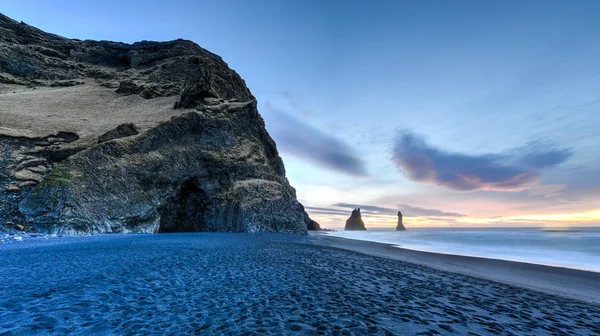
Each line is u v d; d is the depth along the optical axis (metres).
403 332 5.96
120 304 7.13
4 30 77.06
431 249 31.69
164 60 86.88
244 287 9.21
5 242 19.70
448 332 6.13
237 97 77.75
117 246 18.58
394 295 9.09
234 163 49.88
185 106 56.97
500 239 49.59
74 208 28.22
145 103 62.28
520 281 13.84
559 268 18.75
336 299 8.27
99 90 66.88
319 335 5.58
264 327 5.91
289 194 55.69
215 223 43.81
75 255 14.31
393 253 24.45
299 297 8.29
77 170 31.06
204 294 8.25
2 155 31.23
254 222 45.28
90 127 43.62
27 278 9.39
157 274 10.48
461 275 14.27
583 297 10.88
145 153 38.59
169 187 39.41
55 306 6.79
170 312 6.68
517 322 7.14
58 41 85.19
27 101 50.84
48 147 35.16
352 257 19.12
